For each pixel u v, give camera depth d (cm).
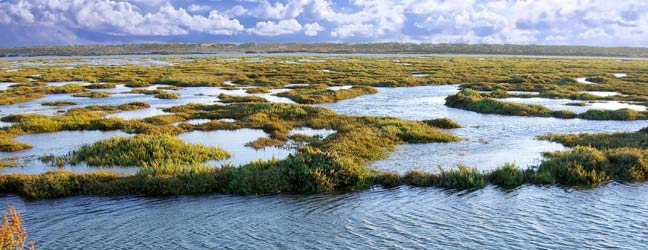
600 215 1388
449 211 1441
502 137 2744
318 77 7000
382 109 4028
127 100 4681
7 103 4406
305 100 4472
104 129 3045
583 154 1891
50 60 14712
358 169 1758
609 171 1789
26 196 1634
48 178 1675
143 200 1583
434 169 1998
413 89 5781
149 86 6128
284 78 6875
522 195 1589
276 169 1734
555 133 2878
